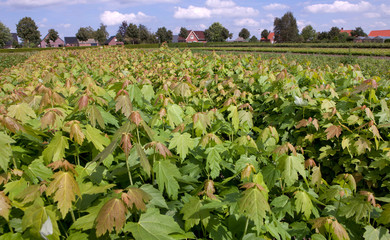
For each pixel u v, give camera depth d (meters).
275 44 63.56
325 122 3.84
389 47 42.00
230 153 2.77
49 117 2.08
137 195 1.64
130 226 1.74
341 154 3.75
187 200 2.34
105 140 2.37
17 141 2.49
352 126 3.80
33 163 2.16
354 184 2.69
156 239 1.67
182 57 8.88
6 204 1.59
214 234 2.09
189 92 3.92
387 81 4.59
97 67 7.01
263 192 2.06
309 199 2.39
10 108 2.21
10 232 1.72
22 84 5.32
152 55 10.62
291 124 4.13
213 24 116.88
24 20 93.75
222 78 5.76
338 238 2.15
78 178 2.10
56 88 3.94
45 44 120.38
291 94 4.47
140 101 3.44
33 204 1.70
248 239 2.06
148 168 1.83
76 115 2.92
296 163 2.38
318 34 124.31
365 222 2.51
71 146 2.54
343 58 18.20
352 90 4.26
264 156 2.99
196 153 2.68
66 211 1.56
